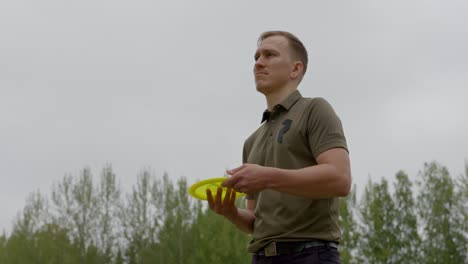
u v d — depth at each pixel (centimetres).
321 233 279
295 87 312
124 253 2484
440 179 2252
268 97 315
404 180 2209
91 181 2586
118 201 2572
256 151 309
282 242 281
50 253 2325
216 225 1897
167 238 2191
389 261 2091
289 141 289
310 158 287
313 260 276
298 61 312
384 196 2170
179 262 2123
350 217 2097
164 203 2419
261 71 310
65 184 2569
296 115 294
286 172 254
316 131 280
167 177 2503
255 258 298
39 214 2520
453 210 2223
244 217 314
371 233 2106
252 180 251
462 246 2181
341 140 274
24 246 2323
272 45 311
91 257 2416
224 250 1823
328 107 286
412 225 2139
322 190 259
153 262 2180
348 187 265
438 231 2209
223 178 290
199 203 2075
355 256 2056
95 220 2552
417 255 2120
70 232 2517
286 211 284
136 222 2495
